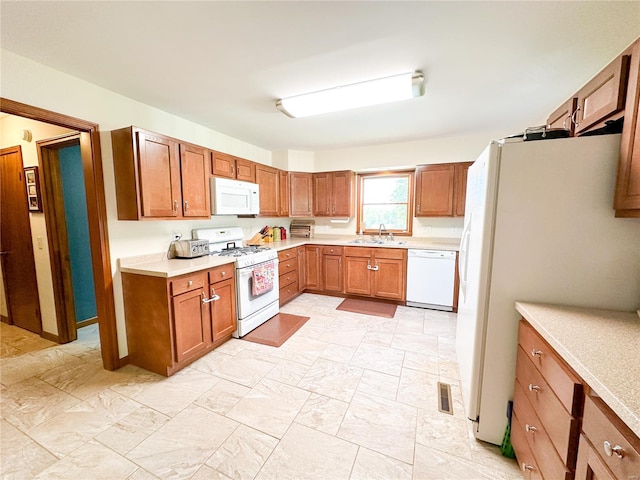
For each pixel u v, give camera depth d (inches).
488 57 67.0
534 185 51.4
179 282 83.0
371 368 87.7
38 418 65.9
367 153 162.2
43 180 98.5
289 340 107.0
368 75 75.1
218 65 69.9
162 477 51.2
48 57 65.7
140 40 59.5
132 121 90.4
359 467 53.5
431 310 140.2
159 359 83.7
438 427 63.7
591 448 30.8
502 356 56.6
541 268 52.6
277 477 51.4
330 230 181.5
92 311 126.1
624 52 43.9
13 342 105.8
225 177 115.9
